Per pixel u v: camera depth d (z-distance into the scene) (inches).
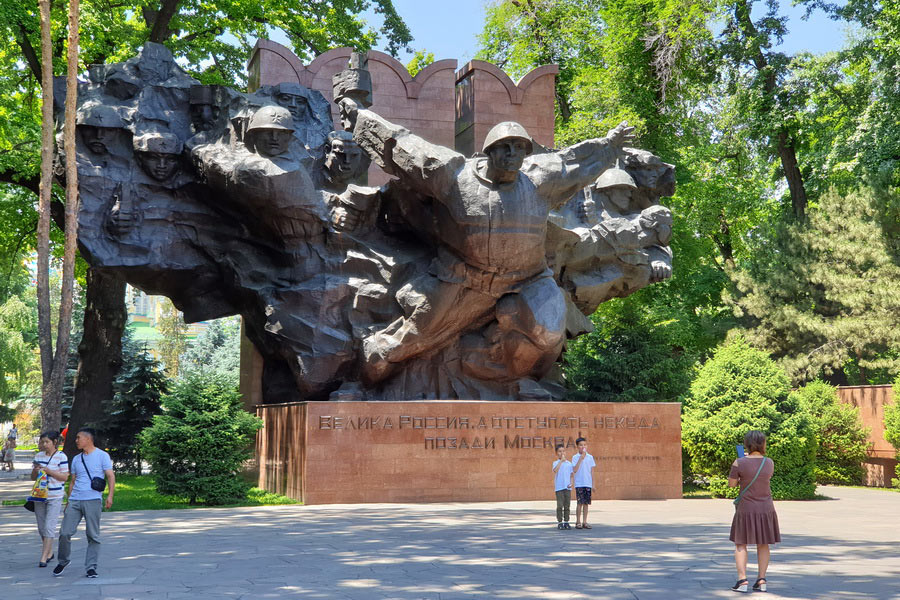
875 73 1342.3
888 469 1135.0
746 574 376.8
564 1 1499.8
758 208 1707.7
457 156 757.3
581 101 1346.0
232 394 810.8
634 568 406.9
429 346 820.0
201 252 877.8
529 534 550.0
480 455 805.9
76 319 1557.6
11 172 1140.5
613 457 852.0
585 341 1143.6
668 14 1322.6
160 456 768.9
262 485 891.4
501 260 767.7
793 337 1357.0
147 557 451.5
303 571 400.2
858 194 1306.6
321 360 820.6
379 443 780.0
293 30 1264.8
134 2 1118.4
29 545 521.3
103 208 840.9
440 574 389.7
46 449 435.8
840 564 423.5
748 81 1489.9
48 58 748.6
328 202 841.5
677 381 1075.9
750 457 352.8
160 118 860.0
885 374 1651.1
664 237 976.9
